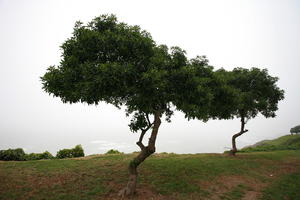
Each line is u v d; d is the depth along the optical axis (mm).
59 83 8227
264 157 20891
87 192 9422
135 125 11281
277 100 20453
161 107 10414
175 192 9938
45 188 9844
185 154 21766
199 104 9727
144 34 9344
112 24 9344
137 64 8367
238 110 20656
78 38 8602
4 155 17156
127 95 9086
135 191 9430
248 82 19766
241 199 9758
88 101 8250
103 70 7086
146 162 15836
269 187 11688
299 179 13359
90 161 16078
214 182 11930
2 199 8406
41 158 18891
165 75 8898
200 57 11406
